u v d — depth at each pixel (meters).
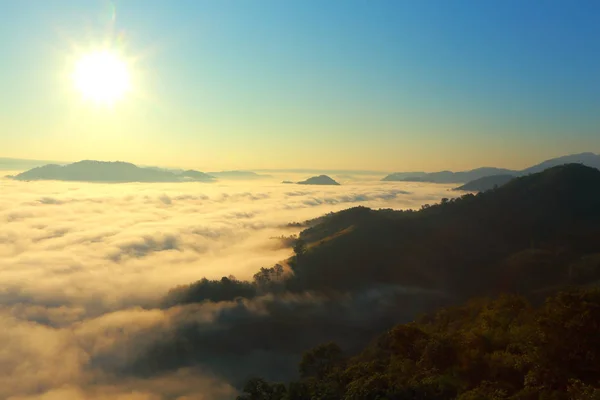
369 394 31.05
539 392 25.31
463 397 26.19
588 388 22.83
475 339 34.59
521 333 33.34
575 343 26.61
